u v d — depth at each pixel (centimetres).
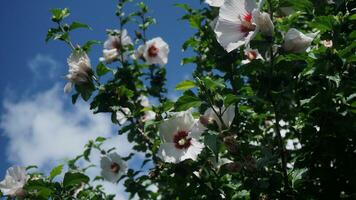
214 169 119
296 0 109
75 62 135
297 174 110
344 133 109
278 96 103
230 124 111
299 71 110
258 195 110
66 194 127
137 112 141
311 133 111
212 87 110
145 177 158
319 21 107
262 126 137
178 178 115
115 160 180
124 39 176
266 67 104
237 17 106
